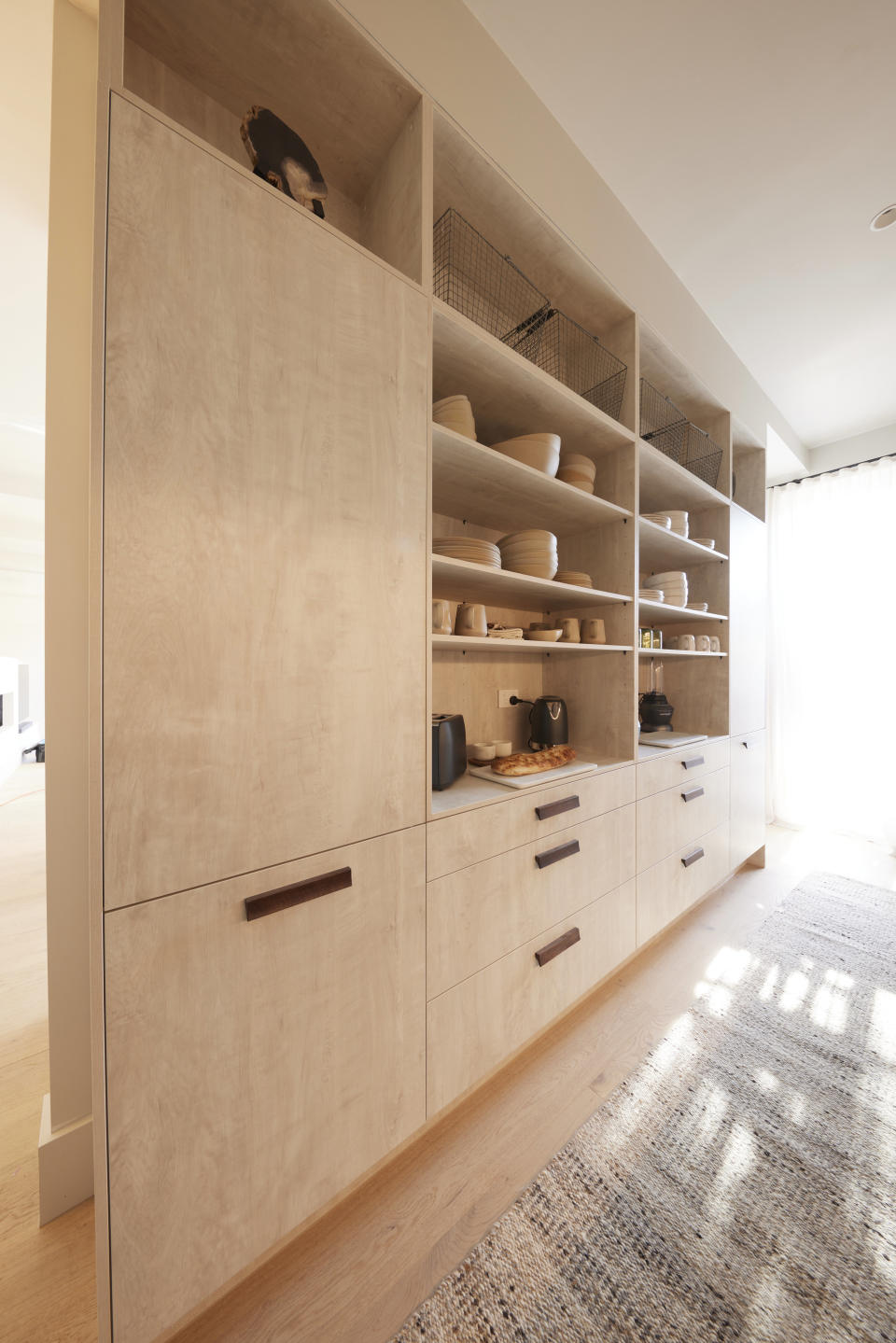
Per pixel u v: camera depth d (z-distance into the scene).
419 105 1.07
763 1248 0.93
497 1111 1.22
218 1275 0.78
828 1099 1.26
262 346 0.81
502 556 1.56
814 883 2.56
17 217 1.55
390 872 0.99
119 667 0.67
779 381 2.70
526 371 1.32
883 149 1.50
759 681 2.74
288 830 0.84
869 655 3.17
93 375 0.65
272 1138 0.84
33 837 3.17
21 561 5.90
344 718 0.92
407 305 1.02
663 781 1.89
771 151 1.51
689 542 2.11
